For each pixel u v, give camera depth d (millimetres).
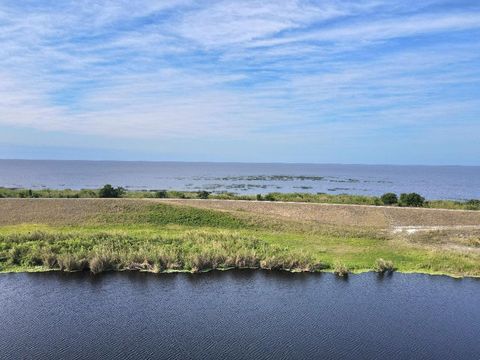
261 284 29828
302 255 34438
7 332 22016
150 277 30844
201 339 21438
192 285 29359
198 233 41094
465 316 24797
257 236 43625
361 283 30359
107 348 20438
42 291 27766
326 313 24938
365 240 43469
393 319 24219
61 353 19891
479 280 31562
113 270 32094
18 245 34969
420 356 20141
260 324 23297
